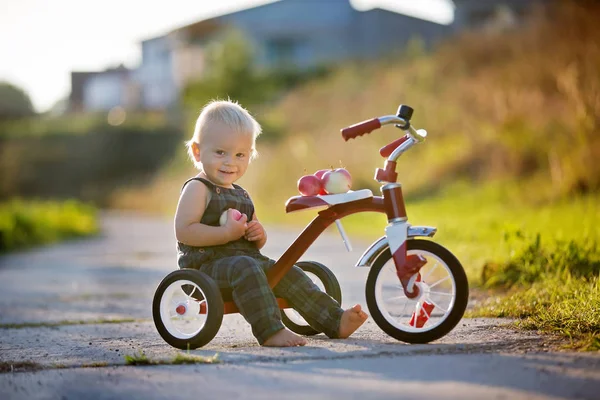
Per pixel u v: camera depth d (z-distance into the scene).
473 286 5.44
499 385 2.47
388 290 5.81
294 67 33.84
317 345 3.34
